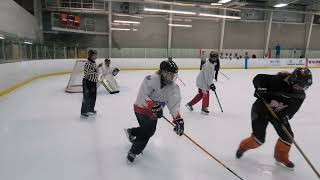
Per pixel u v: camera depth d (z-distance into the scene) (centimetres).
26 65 719
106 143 281
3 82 545
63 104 467
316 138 300
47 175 211
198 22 1575
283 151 215
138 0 1136
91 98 370
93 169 221
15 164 230
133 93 591
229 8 1254
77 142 283
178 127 212
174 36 1563
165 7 1495
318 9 1639
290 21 1711
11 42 662
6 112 407
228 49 1656
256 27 1669
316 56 1778
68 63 1009
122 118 381
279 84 196
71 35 1454
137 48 1501
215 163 234
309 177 210
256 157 246
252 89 666
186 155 250
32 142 282
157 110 197
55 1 1341
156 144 277
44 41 1410
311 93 608
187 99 527
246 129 331
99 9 1405
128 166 227
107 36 1488
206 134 310
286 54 1730
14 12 826
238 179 205
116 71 606
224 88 678
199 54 1605
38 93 574
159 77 198
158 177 209
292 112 202
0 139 290
